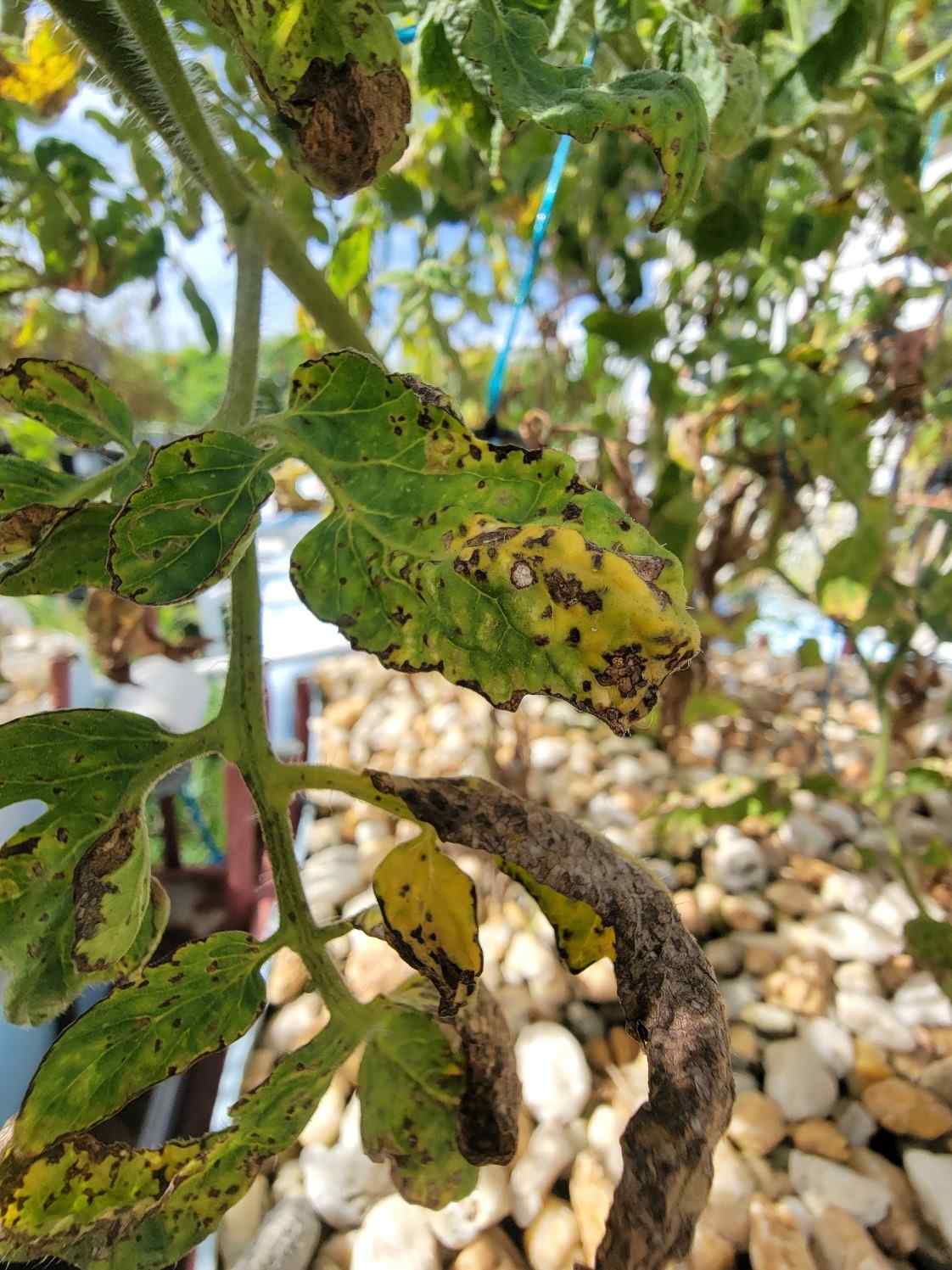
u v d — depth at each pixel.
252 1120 0.14
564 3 0.18
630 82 0.13
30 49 0.26
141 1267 0.13
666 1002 0.12
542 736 0.47
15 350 0.41
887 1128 0.26
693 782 0.43
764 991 0.30
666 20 0.18
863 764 0.44
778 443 0.29
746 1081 0.27
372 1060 0.16
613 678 0.09
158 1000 0.13
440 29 0.16
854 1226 0.23
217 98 0.23
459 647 0.10
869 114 0.26
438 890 0.13
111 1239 0.13
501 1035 0.15
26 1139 0.12
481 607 0.10
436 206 0.36
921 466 0.46
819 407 0.29
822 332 0.40
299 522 0.60
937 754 0.46
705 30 0.18
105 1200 0.13
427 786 0.12
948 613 0.31
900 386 0.32
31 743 0.12
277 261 0.16
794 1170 0.24
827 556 0.29
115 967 0.14
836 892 0.35
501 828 0.12
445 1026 0.16
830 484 0.40
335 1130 0.26
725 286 0.38
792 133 0.26
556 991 0.30
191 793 0.44
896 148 0.25
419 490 0.11
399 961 0.31
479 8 0.13
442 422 0.11
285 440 0.11
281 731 0.48
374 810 0.41
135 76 0.14
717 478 0.41
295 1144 0.26
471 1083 0.15
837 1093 0.27
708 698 0.38
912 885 0.31
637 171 0.34
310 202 0.28
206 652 0.39
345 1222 0.23
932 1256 0.23
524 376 0.46
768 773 0.44
